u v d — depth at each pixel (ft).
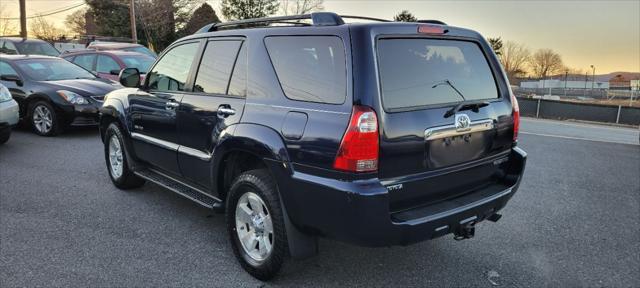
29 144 26.76
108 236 13.76
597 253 13.20
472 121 10.73
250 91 11.46
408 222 9.29
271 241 11.01
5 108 24.56
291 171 9.90
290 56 10.66
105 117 18.33
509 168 12.28
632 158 26.68
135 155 16.84
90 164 22.13
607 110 69.21
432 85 10.30
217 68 12.78
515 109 12.25
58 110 28.25
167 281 11.21
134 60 39.63
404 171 9.54
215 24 13.91
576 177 21.75
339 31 9.65
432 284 11.28
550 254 13.07
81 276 11.37
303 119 9.84
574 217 16.10
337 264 12.17
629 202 17.89
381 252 12.91
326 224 9.55
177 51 14.79
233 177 12.50
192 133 13.32
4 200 16.84
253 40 11.74
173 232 14.12
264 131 10.55
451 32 11.11
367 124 8.90
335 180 9.18
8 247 12.93
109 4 119.03
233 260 12.37
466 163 10.83
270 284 11.16
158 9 115.44
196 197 13.66
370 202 8.84
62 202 16.66
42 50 51.44
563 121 68.95
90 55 40.29
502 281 11.48
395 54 9.79
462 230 10.59
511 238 14.12
